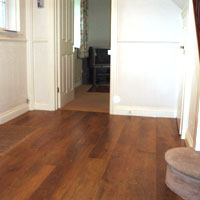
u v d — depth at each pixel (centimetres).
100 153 262
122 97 404
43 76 414
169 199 188
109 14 747
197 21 201
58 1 405
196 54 255
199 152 211
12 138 298
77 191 195
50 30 400
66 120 371
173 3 370
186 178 186
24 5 390
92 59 707
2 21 357
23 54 396
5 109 357
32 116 387
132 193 194
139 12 379
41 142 288
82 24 652
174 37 377
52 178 213
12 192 192
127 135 316
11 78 366
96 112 418
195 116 237
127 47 390
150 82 393
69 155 256
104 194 192
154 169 231
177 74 385
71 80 493
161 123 366
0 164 235
